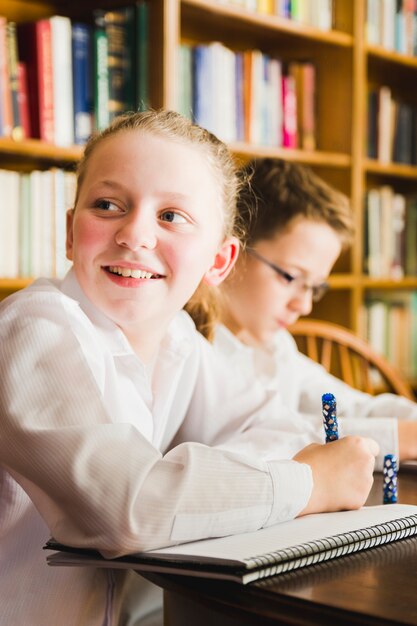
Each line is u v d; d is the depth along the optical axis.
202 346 1.26
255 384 1.26
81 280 0.99
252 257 1.62
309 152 2.67
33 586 0.94
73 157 2.10
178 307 1.01
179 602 0.79
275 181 1.65
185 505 0.81
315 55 2.85
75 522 0.81
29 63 2.05
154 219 0.96
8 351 0.89
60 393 0.86
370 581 0.73
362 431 1.32
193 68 2.33
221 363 1.27
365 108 2.96
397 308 3.10
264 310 1.64
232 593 0.71
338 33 2.75
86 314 1.02
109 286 0.97
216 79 2.38
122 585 0.97
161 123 1.00
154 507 0.79
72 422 0.85
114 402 1.00
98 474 0.80
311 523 0.88
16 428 0.84
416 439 1.32
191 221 0.98
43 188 2.08
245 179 1.59
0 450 0.85
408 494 1.12
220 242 1.10
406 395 2.13
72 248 1.09
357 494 0.95
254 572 0.72
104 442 0.82
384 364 2.14
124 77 2.17
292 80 2.64
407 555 0.82
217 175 1.04
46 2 2.28
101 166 0.97
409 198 3.14
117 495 0.79
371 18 2.88
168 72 2.17
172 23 2.18
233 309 1.66
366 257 2.95
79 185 1.05
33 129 2.06
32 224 2.06
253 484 0.86
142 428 1.08
